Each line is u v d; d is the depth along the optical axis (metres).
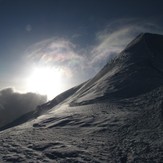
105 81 57.84
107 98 44.19
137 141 20.67
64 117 35.19
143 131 23.31
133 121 27.25
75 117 33.91
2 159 17.72
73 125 29.77
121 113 31.94
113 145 20.36
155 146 19.03
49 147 20.69
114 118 29.72
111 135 23.42
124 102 38.84
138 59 67.06
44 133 27.22
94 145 20.64
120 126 26.00
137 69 58.12
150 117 27.62
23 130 30.61
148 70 56.41
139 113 30.31
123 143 20.66
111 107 37.03
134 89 45.50
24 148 20.91
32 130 29.91
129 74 55.97
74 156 17.92
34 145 21.72
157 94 38.50
